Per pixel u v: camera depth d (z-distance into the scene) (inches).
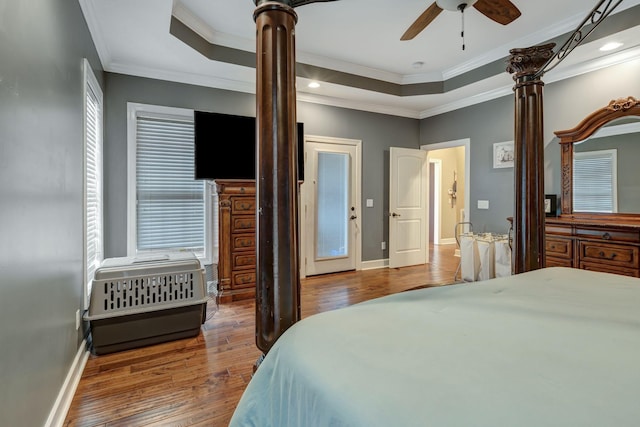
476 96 176.4
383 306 43.5
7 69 46.3
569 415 20.7
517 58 71.2
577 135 134.3
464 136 186.4
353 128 192.4
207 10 113.8
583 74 134.1
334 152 187.3
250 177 149.8
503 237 157.6
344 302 139.8
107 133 132.9
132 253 137.6
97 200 121.1
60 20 71.6
